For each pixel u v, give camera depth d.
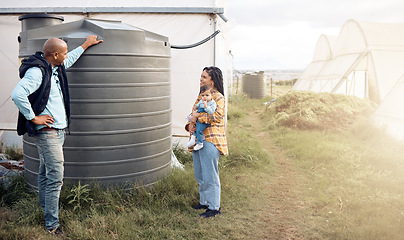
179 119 7.28
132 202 4.23
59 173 3.53
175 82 7.20
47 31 4.41
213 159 4.11
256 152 6.84
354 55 13.57
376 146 7.62
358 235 3.60
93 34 4.29
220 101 4.09
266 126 10.49
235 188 5.12
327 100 11.20
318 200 4.71
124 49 4.23
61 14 7.01
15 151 6.79
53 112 3.44
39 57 3.36
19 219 3.73
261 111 14.10
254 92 19.05
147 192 4.41
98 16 7.05
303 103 11.11
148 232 3.62
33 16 4.50
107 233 3.48
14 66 7.22
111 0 7.26
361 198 4.59
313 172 6.02
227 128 9.95
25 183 4.58
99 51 4.13
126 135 4.35
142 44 4.37
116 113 4.26
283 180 5.70
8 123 7.24
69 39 4.13
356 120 10.12
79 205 3.95
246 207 4.50
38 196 4.15
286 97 12.31
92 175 4.27
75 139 4.21
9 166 5.33
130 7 6.82
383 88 12.32
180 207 4.32
